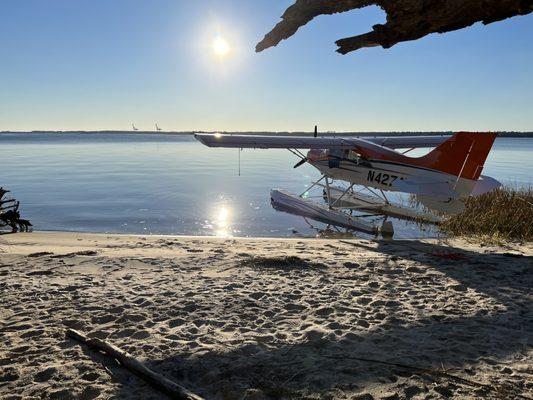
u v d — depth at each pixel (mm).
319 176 27703
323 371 3053
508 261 6527
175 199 16734
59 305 4453
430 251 7430
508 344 3508
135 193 18438
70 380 2922
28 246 7824
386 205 12000
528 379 2914
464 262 6414
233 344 3531
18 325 3900
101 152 66000
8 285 5141
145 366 3002
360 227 10758
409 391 2771
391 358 3254
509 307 4430
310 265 6199
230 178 26141
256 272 5840
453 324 3961
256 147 10930
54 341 3553
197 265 6246
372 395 2727
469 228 9867
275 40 3314
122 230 11078
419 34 2703
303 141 11188
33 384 2865
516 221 9438
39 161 43031
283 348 3455
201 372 3064
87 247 7715
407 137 13461
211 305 4480
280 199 13648
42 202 15711
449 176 9359
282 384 2875
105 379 2936
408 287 5133
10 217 9930
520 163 41406
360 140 11359
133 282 5348
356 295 4832
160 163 41562
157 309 4355
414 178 9859
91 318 4102
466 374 2994
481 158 8922
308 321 4047
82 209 14258
